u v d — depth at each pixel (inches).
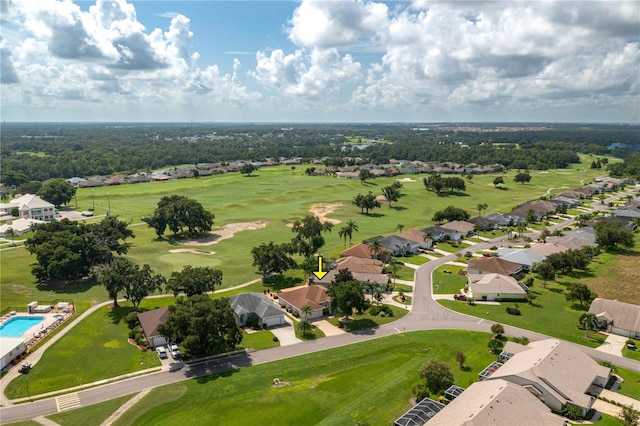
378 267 4891.7
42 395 2723.9
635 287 4586.6
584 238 6195.9
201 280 3833.7
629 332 3508.9
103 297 4301.2
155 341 3336.6
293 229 5698.8
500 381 2571.4
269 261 4655.5
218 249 5944.9
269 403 2635.3
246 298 3919.8
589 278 4879.4
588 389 2760.8
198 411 2559.1
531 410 2309.3
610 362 3085.6
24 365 2997.0
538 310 4040.4
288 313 4003.4
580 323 3683.6
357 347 3339.1
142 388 2797.7
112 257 4877.0
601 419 2476.6
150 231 6919.3
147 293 3890.3
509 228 7258.9
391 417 2493.8
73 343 3385.8
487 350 3287.4
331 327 3708.2
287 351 3284.9
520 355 2960.1
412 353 3248.0
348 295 3666.3
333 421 2465.6
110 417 2508.6
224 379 2896.2
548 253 5433.1
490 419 2154.3
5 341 3211.1
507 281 4372.5
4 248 5782.5
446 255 5841.5
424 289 4571.9
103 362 3117.6
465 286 4640.8
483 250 6048.2
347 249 5565.9
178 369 3029.0
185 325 3127.5
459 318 3870.6
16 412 2556.6
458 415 2237.9
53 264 4468.5
